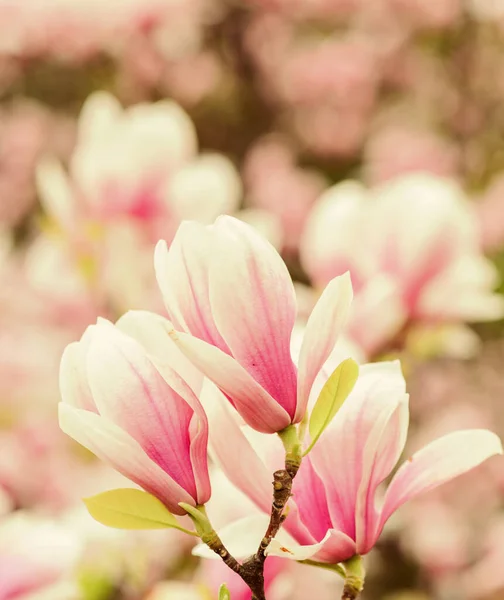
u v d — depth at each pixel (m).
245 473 0.99
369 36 3.82
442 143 3.69
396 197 1.67
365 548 0.99
